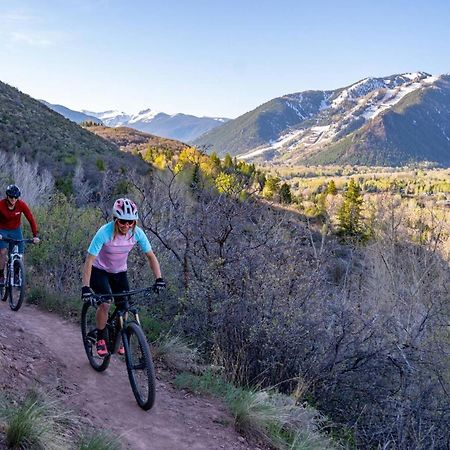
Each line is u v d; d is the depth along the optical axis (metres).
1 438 3.82
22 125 54.66
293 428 5.75
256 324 7.00
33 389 4.80
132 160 59.44
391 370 7.52
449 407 6.99
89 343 6.11
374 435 6.71
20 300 7.98
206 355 7.54
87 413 4.93
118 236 5.24
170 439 4.91
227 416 5.64
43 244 10.27
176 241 9.23
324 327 7.38
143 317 8.16
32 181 17.23
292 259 7.79
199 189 8.78
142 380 6.02
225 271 7.80
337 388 7.20
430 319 8.48
